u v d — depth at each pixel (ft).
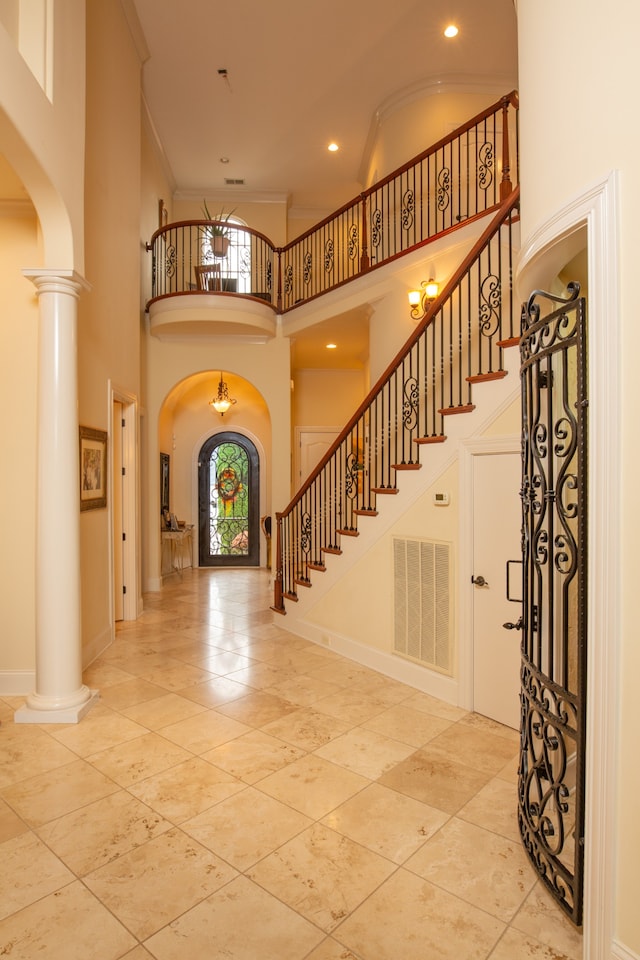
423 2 17.87
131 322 18.63
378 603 13.96
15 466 12.61
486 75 21.24
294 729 10.60
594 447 5.33
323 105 22.80
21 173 9.82
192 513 30.58
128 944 5.65
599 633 5.26
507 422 10.48
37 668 11.19
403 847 7.19
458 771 9.06
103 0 15.74
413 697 12.21
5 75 8.33
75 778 8.86
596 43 5.54
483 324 13.57
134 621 19.03
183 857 6.97
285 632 17.60
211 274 25.40
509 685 10.62
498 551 10.79
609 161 5.31
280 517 18.65
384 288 19.85
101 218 15.53
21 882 6.54
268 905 6.18
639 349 4.96
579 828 5.59
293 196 29.60
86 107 14.39
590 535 5.40
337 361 30.17
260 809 8.00
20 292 12.69
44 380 11.05
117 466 18.86
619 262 5.15
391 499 13.50
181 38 19.27
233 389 30.68
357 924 5.92
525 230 7.13
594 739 5.31
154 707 11.68
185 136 24.72
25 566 12.59
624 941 5.05
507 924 5.96
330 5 17.95
